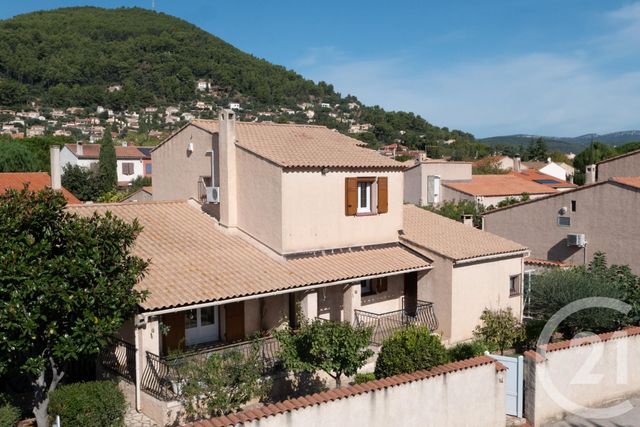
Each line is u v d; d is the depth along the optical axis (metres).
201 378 12.47
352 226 20.33
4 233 10.45
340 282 17.98
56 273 10.46
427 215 25.72
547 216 30.55
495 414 13.52
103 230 11.56
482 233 23.95
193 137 22.00
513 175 63.97
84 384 12.18
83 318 10.84
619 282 20.81
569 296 19.94
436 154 123.31
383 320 19.22
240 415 10.38
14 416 12.04
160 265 16.28
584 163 85.56
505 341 18.61
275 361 15.37
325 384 16.39
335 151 21.17
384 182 21.16
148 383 13.92
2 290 9.92
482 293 21.39
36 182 38.41
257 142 20.30
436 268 20.61
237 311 17.42
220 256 17.83
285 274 17.45
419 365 13.79
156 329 14.27
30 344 10.49
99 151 81.00
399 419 12.03
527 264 28.33
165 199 23.92
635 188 26.72
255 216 19.27
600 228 28.27
